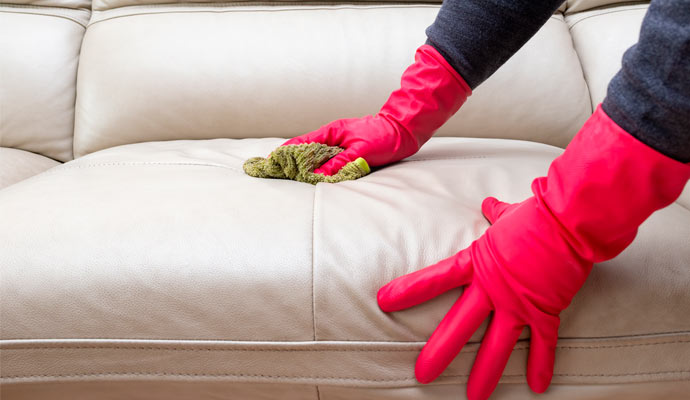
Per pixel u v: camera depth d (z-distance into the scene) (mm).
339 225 706
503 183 806
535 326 652
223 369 685
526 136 1079
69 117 1143
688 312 663
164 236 694
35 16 1167
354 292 670
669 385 677
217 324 673
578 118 1063
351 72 1068
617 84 593
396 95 882
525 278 642
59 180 830
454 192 780
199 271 675
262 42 1083
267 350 678
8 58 1100
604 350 670
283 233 696
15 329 675
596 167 590
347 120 920
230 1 1173
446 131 1083
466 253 676
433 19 1115
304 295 670
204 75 1068
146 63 1074
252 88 1069
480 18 786
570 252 630
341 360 678
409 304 663
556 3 771
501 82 1054
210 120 1087
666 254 675
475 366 667
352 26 1104
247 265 676
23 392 699
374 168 893
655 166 572
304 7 1153
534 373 664
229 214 719
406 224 710
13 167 1010
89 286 675
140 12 1151
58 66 1133
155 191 773
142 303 674
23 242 694
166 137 1104
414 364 678
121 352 681
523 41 801
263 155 958
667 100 552
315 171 857
